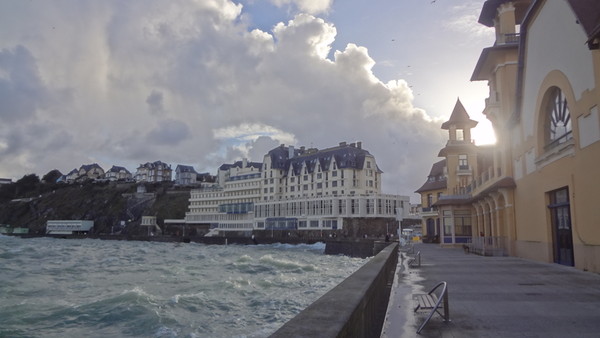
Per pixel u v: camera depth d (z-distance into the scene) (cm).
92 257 5184
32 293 2161
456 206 4441
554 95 2016
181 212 16888
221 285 2372
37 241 12094
